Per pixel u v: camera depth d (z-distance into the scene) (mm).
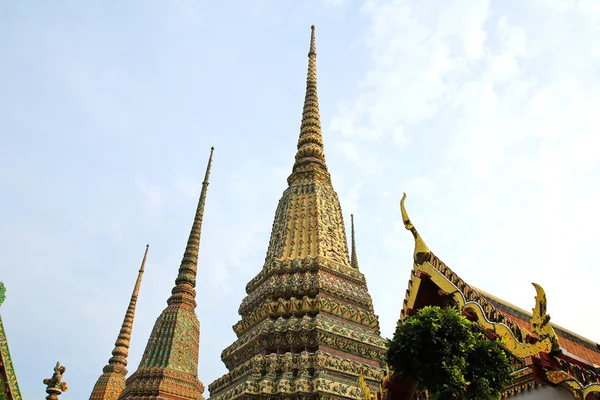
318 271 23375
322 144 31547
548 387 10852
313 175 28984
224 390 21281
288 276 23562
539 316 10586
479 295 11961
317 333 20578
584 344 14023
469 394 9883
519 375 11539
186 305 35625
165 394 30625
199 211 41656
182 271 37375
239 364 22188
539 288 10703
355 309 22938
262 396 18891
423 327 10070
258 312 22641
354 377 20016
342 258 25281
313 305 22172
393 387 13297
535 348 10477
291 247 25125
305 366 19625
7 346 18016
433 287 13492
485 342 10320
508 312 13586
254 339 21422
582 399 9812
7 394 17594
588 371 9906
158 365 31844
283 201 28266
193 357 33531
